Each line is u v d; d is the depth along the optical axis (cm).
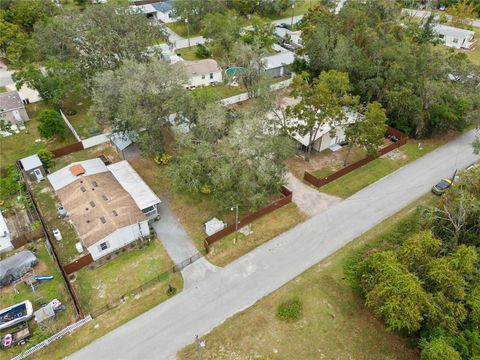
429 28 6762
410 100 4356
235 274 3002
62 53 5169
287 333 2588
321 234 3353
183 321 2666
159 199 3525
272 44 6656
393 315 2264
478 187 2972
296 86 3944
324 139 4375
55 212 3591
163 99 3731
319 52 5166
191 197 3759
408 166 4216
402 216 3522
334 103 3712
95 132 4562
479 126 4794
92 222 3180
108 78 3750
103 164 3944
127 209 3303
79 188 3534
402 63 4600
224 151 3341
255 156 3309
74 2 8781
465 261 2416
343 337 2567
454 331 2256
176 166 3472
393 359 2450
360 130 3803
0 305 2780
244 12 8362
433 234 2891
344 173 4066
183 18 7256
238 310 2733
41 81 4831
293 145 3616
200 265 3075
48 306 2666
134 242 3278
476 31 8231
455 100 4481
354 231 3378
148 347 2508
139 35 4969
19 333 2561
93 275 2988
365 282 2586
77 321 2634
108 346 2516
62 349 2505
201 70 5759
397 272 2367
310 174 3941
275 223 3466
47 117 4291
